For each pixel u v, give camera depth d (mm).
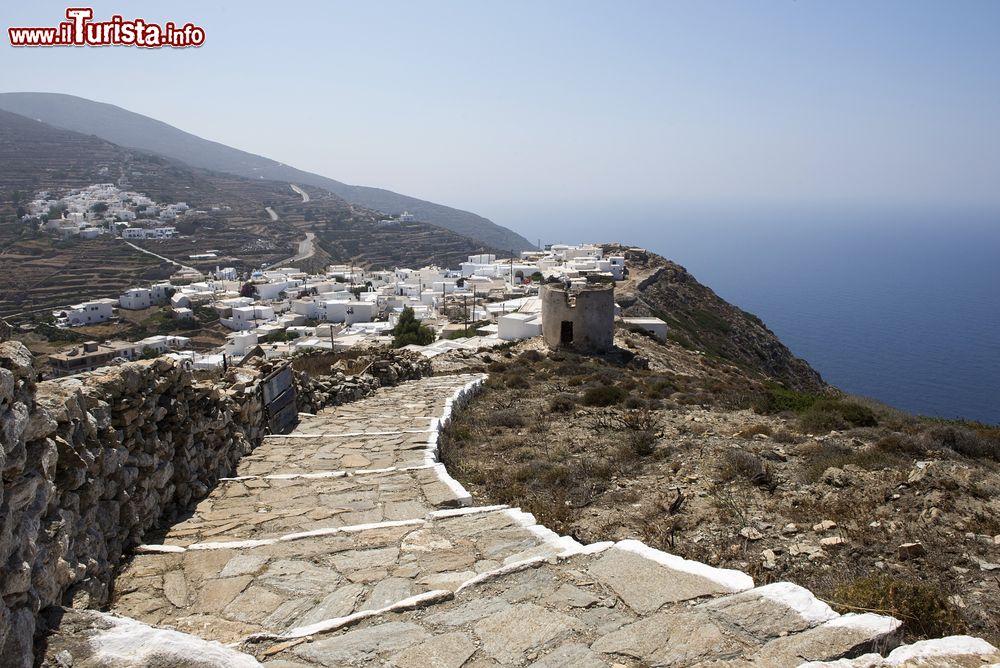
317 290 125000
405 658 3967
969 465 10180
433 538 6438
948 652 3615
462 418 14547
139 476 6574
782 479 9359
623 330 42750
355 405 15578
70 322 91375
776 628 4168
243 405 10750
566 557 5367
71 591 4520
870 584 5730
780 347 83562
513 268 110375
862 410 14164
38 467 4191
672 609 4496
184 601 5164
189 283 123250
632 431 12953
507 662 3914
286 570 5715
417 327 49094
